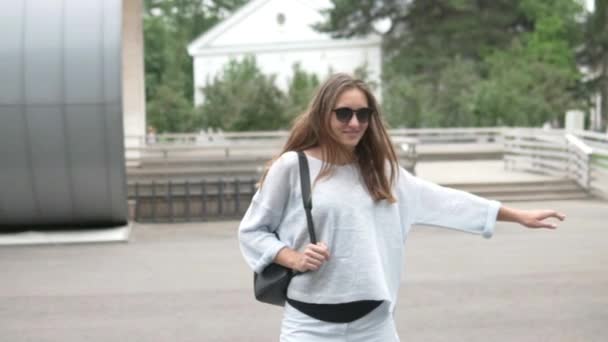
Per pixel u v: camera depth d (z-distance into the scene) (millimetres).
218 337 8562
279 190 3863
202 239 16625
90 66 16125
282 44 56156
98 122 16078
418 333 8578
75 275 12500
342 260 3760
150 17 69875
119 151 16281
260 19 56562
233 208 20328
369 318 3840
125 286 11500
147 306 10133
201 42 56750
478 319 9141
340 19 55406
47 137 16094
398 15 57188
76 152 16172
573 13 60688
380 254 3838
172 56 66250
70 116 16016
